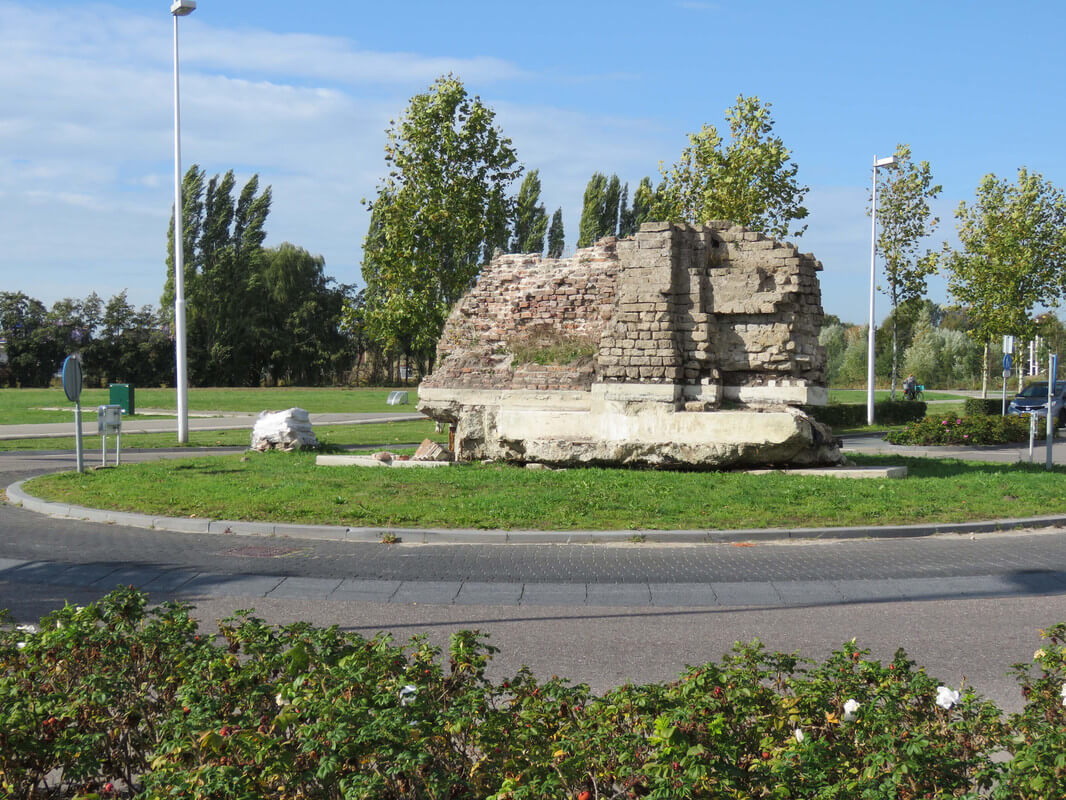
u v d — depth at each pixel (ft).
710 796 10.89
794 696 13.64
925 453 75.92
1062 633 15.78
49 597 28.35
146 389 240.32
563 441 54.08
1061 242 114.93
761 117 98.07
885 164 104.17
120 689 14.14
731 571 31.53
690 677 13.67
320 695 12.94
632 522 38.42
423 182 79.25
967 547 35.68
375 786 11.03
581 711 13.30
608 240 59.62
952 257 120.88
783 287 52.95
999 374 231.71
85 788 13.55
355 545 36.47
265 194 253.44
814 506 41.32
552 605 27.43
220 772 11.33
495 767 12.30
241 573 31.55
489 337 61.41
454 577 30.86
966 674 20.59
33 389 239.09
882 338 237.66
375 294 90.07
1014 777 11.02
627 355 53.98
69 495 48.32
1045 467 58.49
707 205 97.55
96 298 286.25
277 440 70.79
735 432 51.01
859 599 27.86
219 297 250.78
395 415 127.65
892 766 11.32
